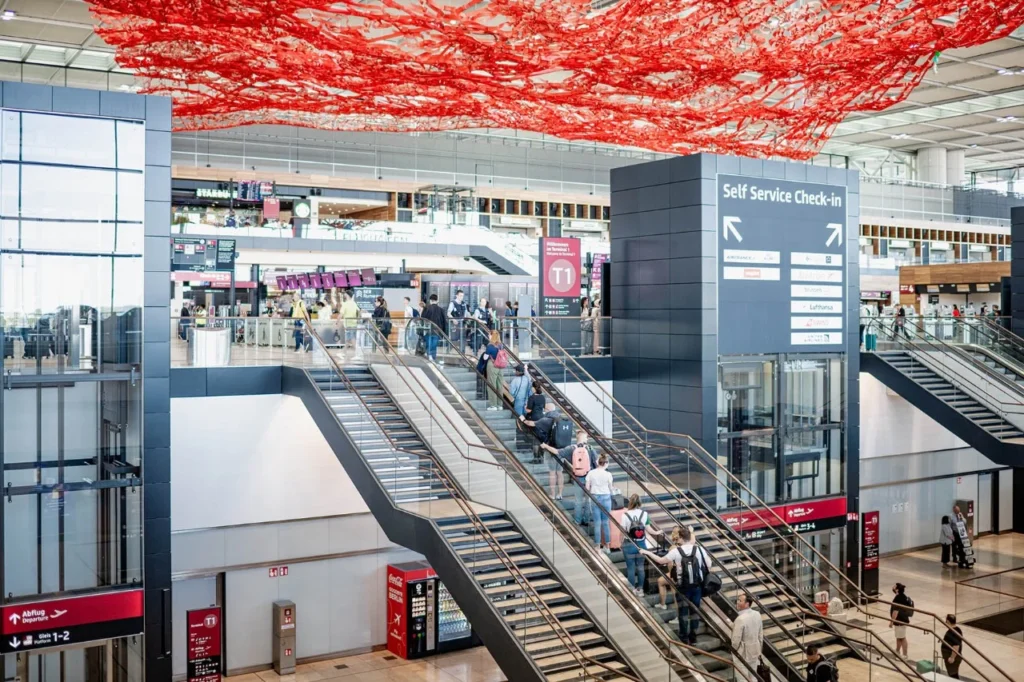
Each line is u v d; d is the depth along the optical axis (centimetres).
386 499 1531
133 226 1420
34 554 1359
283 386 1867
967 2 1569
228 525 1827
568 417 1628
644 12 1798
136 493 1421
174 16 1886
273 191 4050
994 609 1953
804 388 2050
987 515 2983
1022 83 3903
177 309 2962
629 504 1451
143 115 1423
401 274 3850
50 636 1348
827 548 2083
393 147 4503
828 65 1939
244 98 2558
